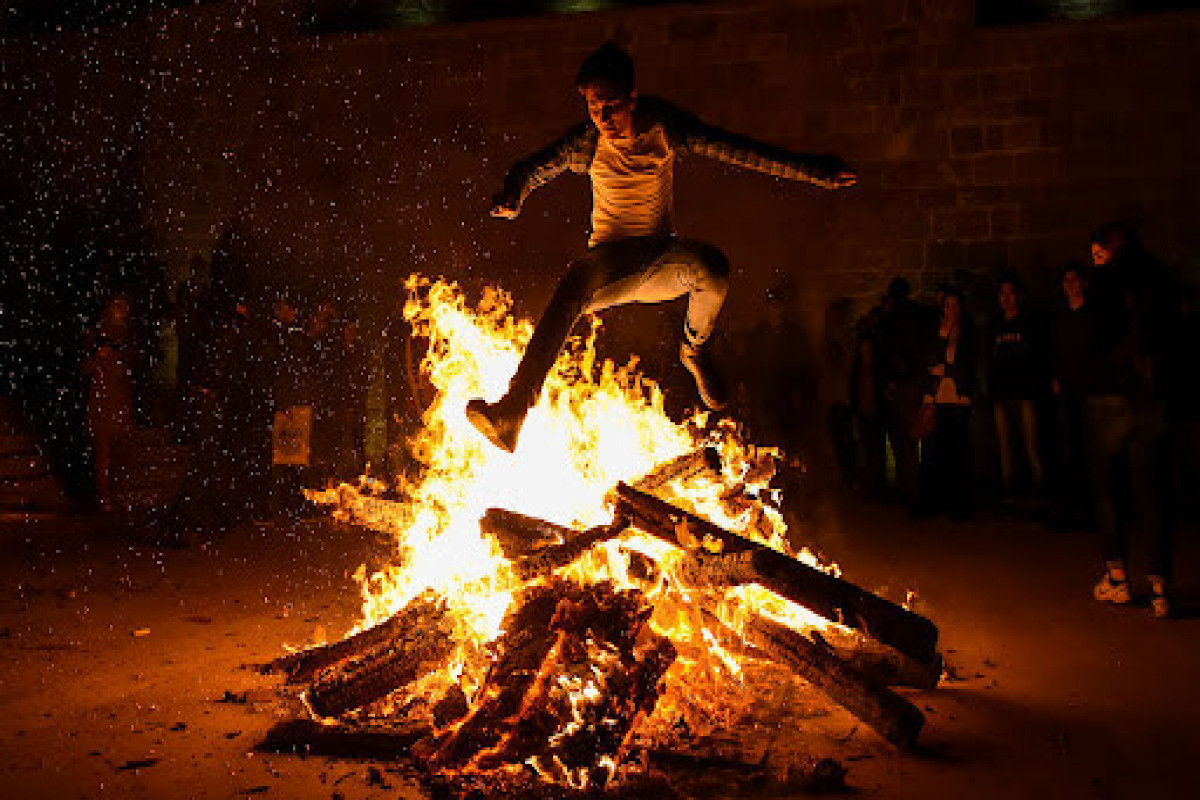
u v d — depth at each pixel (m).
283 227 14.51
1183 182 12.38
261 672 5.06
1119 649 5.81
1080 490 11.01
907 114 13.02
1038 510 10.66
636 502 4.98
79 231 14.49
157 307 14.48
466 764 4.04
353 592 7.60
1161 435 6.46
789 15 13.27
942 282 12.98
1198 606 6.77
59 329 14.04
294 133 14.50
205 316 12.21
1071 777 4.04
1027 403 10.87
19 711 4.88
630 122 4.57
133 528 10.22
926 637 4.45
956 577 7.77
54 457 12.51
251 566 8.62
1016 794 3.88
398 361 14.20
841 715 4.75
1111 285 6.58
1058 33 12.62
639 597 4.62
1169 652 5.74
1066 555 8.59
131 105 14.65
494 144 14.05
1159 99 12.41
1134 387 6.50
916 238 13.03
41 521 10.86
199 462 10.30
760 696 4.94
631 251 4.67
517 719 4.11
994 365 11.09
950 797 3.85
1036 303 12.74
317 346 11.23
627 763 4.10
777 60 13.31
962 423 10.55
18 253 14.19
